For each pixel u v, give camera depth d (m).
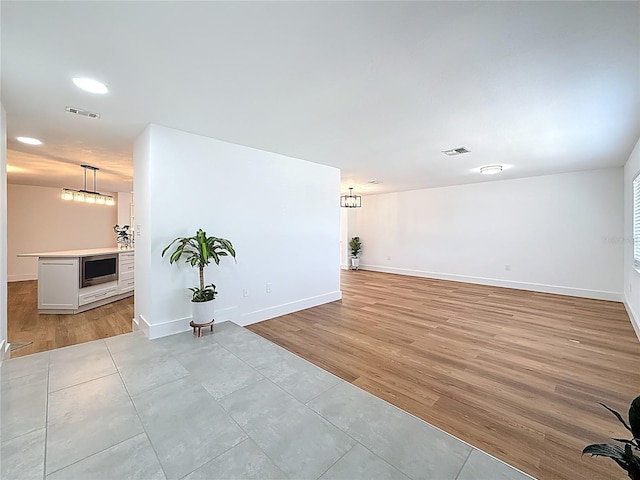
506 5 1.34
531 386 2.32
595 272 5.19
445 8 1.36
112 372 2.33
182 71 1.92
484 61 1.80
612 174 4.98
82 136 3.20
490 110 2.53
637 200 3.69
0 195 2.36
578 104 2.40
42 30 1.49
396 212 8.23
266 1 1.31
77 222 7.86
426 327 3.71
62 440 1.58
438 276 7.38
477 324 3.83
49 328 3.71
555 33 1.53
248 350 2.78
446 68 1.88
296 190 4.38
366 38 1.58
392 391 2.23
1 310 2.47
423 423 1.80
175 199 3.09
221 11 1.37
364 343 3.17
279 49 1.68
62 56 1.73
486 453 1.57
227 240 3.33
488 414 1.96
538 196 5.77
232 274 3.63
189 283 3.26
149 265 2.96
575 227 5.38
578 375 2.50
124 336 3.05
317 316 4.17
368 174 5.52
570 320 4.00
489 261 6.48
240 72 1.93
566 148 3.70
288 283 4.31
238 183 3.65
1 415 1.78
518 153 3.95
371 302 5.00
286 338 3.31
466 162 4.49
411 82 2.06
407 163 4.60
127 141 3.38
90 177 5.71
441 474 1.41
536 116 2.66
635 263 3.75
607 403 2.09
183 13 1.38
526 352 2.96
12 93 2.19
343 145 3.60
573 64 1.82
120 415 1.80
